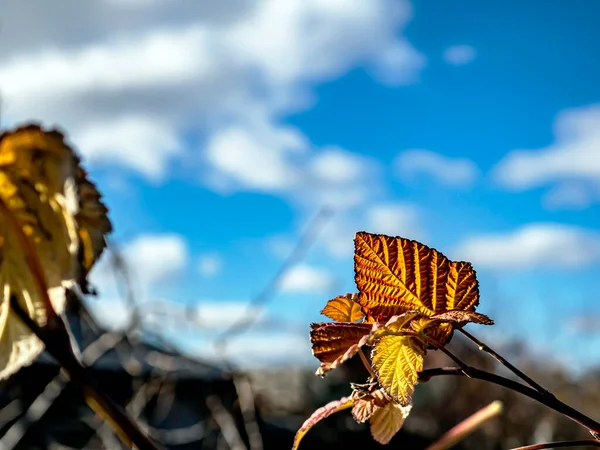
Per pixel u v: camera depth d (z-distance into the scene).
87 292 0.25
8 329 0.25
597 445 0.24
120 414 0.23
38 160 0.26
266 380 2.18
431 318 0.25
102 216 0.26
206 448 1.66
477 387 2.05
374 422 0.27
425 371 0.25
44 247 0.26
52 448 1.46
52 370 1.54
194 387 1.75
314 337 0.26
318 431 2.03
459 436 0.32
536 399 0.24
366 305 0.28
